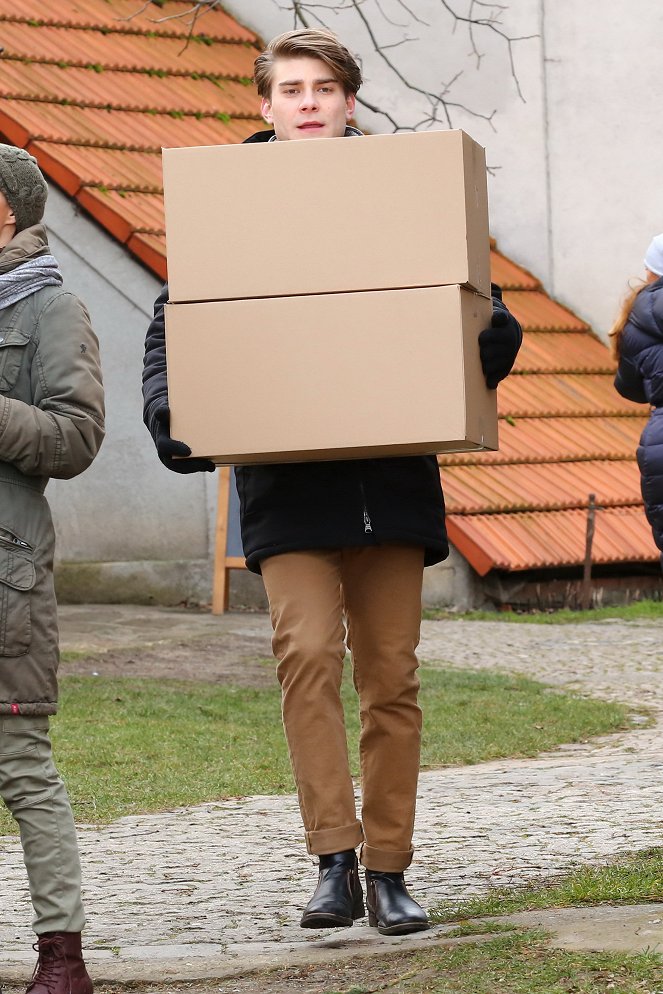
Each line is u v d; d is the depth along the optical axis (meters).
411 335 14.12
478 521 57.28
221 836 22.86
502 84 70.25
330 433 14.21
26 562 13.41
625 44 68.12
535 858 19.52
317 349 14.24
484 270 15.00
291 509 14.95
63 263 60.12
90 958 15.37
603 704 36.88
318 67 15.54
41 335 13.93
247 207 14.38
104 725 34.00
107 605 58.84
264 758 30.94
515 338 14.77
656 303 19.86
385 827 15.44
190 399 14.42
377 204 14.21
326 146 14.27
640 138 68.00
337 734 14.93
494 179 71.19
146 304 59.69
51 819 13.40
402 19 70.81
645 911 14.82
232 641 48.59
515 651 46.19
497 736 33.09
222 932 16.42
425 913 15.78
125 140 63.03
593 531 57.38
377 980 13.48
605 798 24.23
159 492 60.12
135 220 59.00
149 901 18.28
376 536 14.81
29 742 13.42
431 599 57.22
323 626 14.86
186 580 59.94
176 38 72.00
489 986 12.64
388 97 71.19
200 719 35.44
